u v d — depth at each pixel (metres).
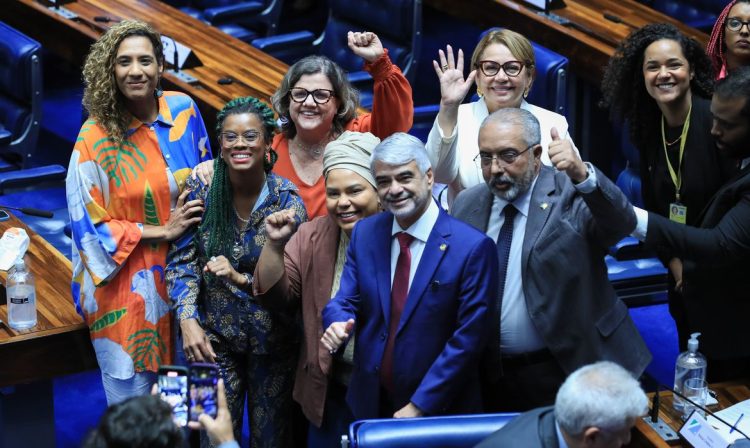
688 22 16.20
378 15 14.75
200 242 9.09
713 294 9.11
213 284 9.05
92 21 14.84
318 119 9.46
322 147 9.64
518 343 8.35
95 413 11.29
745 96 8.32
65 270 10.66
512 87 9.67
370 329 8.30
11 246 9.85
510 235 8.32
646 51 9.35
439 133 9.12
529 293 8.20
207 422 6.70
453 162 9.26
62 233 12.28
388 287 8.24
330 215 8.69
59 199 13.37
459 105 9.20
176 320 9.41
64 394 11.55
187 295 9.07
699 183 9.38
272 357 9.16
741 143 8.49
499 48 9.65
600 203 7.73
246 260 8.98
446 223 8.16
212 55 14.26
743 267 8.91
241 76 13.77
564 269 8.10
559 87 12.40
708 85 9.38
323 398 8.80
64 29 14.88
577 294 8.13
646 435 8.25
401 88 9.76
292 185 9.10
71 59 14.95
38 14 15.11
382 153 7.97
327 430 8.95
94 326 9.49
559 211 8.15
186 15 15.42
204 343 8.91
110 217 9.27
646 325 12.55
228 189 8.97
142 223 9.33
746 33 10.13
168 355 9.55
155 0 15.84
